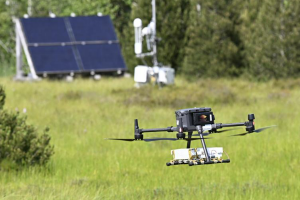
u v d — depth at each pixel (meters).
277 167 29.41
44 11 145.12
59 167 30.14
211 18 91.31
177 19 99.00
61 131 42.09
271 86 74.81
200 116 12.52
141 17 100.12
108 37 100.62
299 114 48.41
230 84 79.25
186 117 12.56
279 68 83.56
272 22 85.00
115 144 36.88
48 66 92.25
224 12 92.50
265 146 34.97
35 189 24.11
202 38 91.50
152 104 58.12
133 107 55.75
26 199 21.86
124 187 25.36
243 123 12.47
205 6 92.62
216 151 12.80
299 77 82.94
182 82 84.88
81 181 26.30
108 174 28.41
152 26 69.06
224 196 22.94
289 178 26.81
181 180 26.89
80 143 37.03
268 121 44.78
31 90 72.19
